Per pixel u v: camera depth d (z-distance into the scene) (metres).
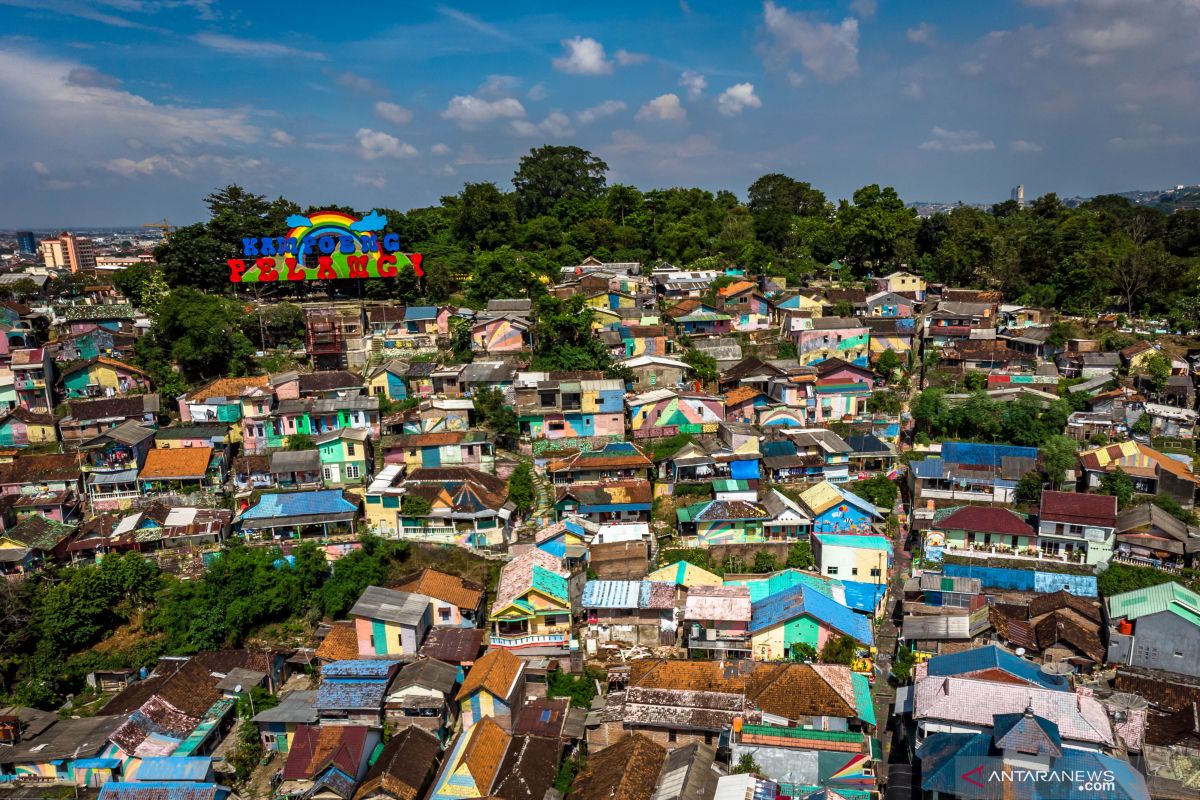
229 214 103.38
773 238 135.12
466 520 60.59
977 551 57.94
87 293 119.69
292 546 59.72
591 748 43.84
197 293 88.94
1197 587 52.31
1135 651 47.44
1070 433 71.19
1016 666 41.47
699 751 40.31
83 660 53.81
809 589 51.28
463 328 86.88
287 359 87.19
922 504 63.34
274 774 43.25
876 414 76.12
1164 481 61.09
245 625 55.91
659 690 44.91
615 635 51.94
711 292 102.00
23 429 71.00
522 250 126.38
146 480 65.31
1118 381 78.31
